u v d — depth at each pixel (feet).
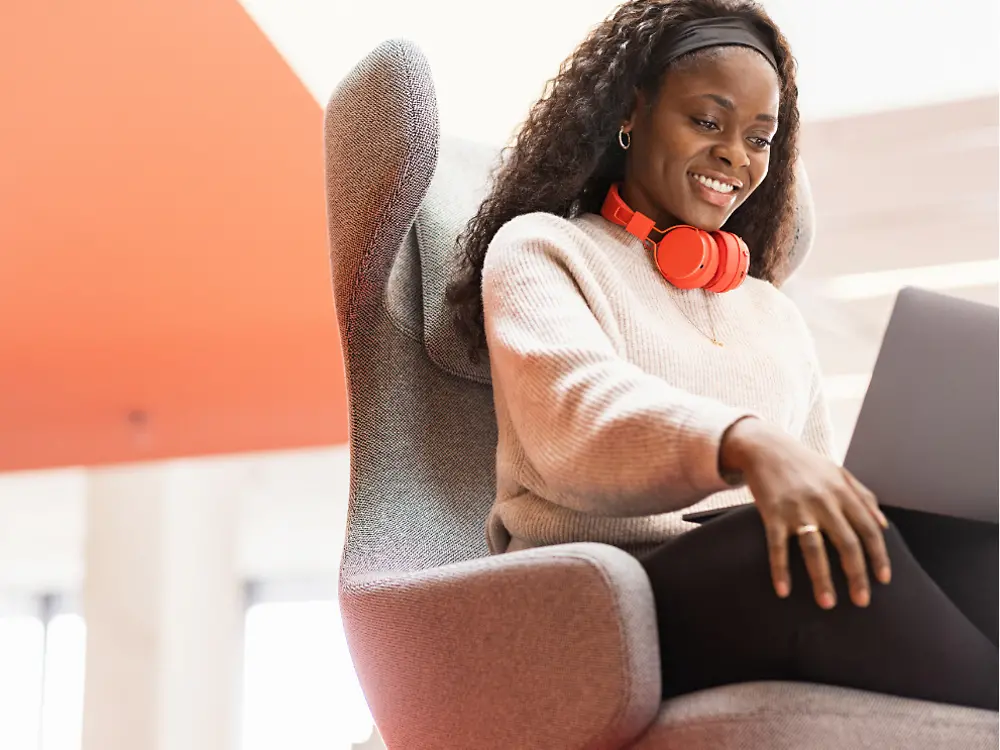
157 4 11.63
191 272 17.06
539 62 12.85
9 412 21.36
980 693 2.96
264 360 19.74
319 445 21.91
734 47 4.49
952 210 15.85
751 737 2.87
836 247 16.89
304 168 14.70
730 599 3.11
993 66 13.10
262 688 35.24
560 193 4.67
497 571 3.32
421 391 4.71
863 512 2.92
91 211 15.43
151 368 20.01
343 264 4.45
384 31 12.55
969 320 3.26
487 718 3.35
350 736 34.37
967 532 3.14
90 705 26.08
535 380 3.62
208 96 13.17
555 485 3.51
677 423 3.18
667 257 4.42
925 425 3.19
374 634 3.74
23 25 11.76
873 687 2.97
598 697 3.08
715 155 4.45
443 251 4.92
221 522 28.40
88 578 26.66
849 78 13.57
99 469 27.07
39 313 18.06
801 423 4.63
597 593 3.08
